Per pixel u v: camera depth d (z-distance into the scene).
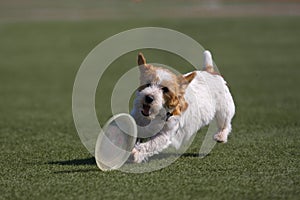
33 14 49.44
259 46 32.28
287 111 14.66
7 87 21.80
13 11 51.84
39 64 28.42
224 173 7.73
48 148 9.91
